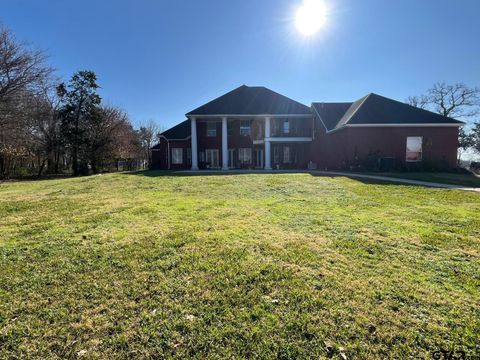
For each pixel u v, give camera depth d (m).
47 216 6.17
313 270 3.29
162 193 9.41
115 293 2.81
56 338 2.18
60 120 28.33
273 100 24.44
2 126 20.50
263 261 3.53
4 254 3.87
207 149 25.19
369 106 19.14
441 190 9.19
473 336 2.15
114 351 2.04
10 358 1.99
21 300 2.71
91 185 11.88
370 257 3.66
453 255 3.73
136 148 40.84
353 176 13.77
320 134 22.20
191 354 2.01
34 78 21.20
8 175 24.58
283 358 1.97
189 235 4.61
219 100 23.95
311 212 6.28
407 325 2.29
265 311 2.50
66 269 3.37
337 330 2.24
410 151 17.91
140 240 4.38
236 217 5.85
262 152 25.17
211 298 2.71
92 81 28.05
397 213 6.11
